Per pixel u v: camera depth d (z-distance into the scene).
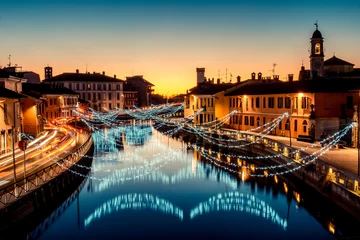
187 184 39.78
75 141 57.69
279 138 56.09
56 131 73.62
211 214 30.83
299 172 36.50
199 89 92.62
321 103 51.97
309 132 52.06
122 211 31.81
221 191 36.91
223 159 53.56
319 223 28.56
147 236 26.88
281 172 42.19
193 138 78.56
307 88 54.66
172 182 40.69
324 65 78.62
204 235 26.80
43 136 63.62
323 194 30.59
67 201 34.62
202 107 85.69
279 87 62.97
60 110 95.88
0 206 24.05
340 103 52.12
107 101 141.88
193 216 30.45
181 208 32.44
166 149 65.19
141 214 31.11
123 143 74.44
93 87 138.75
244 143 56.75
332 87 53.09
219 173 44.38
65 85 133.62
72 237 26.77
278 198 34.38
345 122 51.38
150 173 45.25
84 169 44.38
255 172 44.53
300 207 31.98
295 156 39.53
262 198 34.53
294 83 61.66
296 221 28.98
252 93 68.12
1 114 43.91
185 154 59.03
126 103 151.75
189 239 26.22
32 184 29.20
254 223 28.81
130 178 42.81
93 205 33.44
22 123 57.69
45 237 26.72
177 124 93.44
